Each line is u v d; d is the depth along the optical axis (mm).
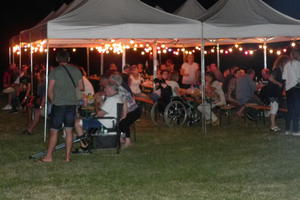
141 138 10523
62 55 7938
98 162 8039
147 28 10367
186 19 10695
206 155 8570
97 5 10805
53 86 7910
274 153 8680
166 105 12180
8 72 17188
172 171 7363
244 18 11031
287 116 10695
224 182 6695
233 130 11539
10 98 17188
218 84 12484
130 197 5969
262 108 11867
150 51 20281
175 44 17359
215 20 10891
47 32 9984
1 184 6676
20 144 9906
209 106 12250
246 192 6156
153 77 16109
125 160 8188
